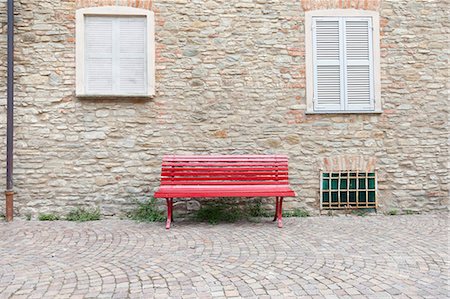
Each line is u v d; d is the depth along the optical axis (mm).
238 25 6660
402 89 6777
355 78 6801
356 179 6703
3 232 5367
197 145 6570
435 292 3242
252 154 6609
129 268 3836
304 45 6723
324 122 6699
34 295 3197
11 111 6137
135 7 6516
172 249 4500
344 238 5000
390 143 6734
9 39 6141
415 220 6168
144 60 6613
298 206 6648
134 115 6508
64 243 4805
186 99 6574
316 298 3125
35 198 6336
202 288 3320
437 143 6777
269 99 6668
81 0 6445
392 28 6793
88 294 3209
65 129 6406
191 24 6609
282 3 6715
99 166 6449
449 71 6832
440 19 6797
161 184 5957
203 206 6520
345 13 6773
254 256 4215
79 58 6402
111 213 6430
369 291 3260
